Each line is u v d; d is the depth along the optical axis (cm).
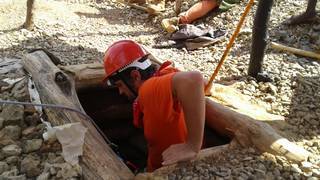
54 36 380
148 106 149
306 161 162
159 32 415
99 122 230
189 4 444
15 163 151
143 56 155
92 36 394
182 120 158
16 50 341
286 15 369
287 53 315
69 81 188
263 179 151
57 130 154
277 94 259
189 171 150
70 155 147
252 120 174
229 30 378
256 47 272
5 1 433
